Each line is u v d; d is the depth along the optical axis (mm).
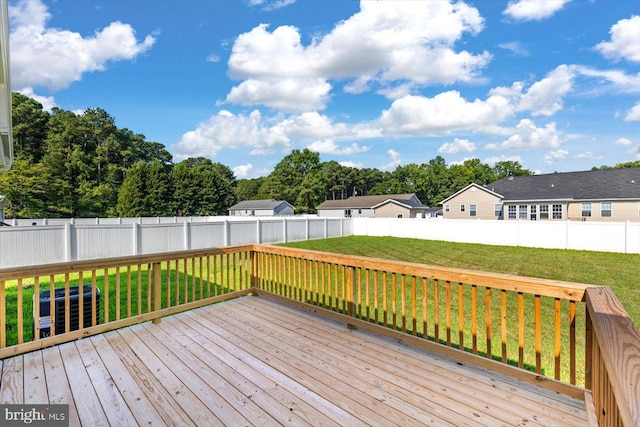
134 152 40250
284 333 3371
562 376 3211
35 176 22609
